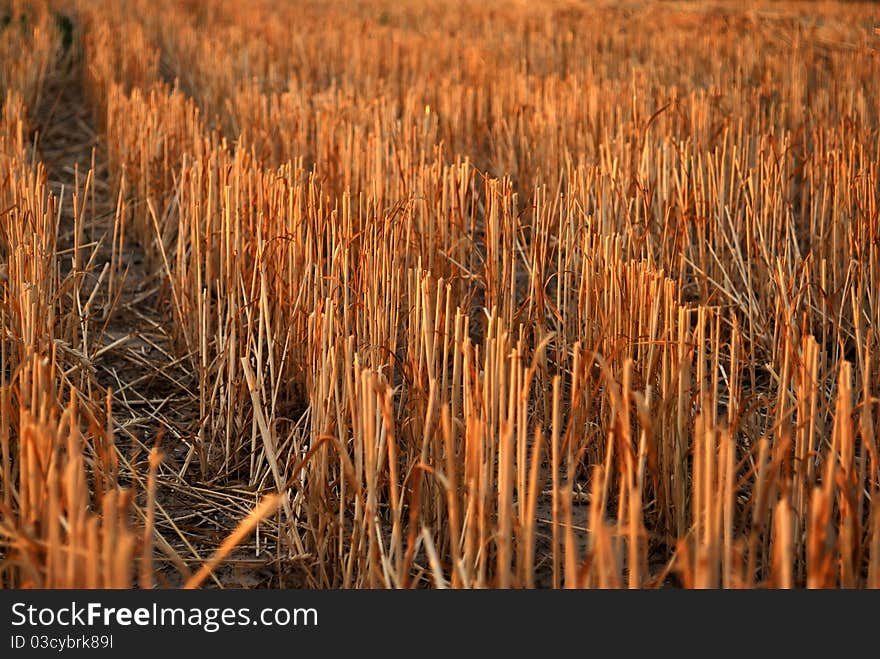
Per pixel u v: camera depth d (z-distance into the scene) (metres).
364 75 13.13
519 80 11.19
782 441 3.45
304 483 4.48
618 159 7.69
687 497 4.42
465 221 6.74
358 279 5.42
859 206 6.36
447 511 4.25
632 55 14.20
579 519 4.60
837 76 11.54
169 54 15.23
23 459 3.56
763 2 20.17
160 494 4.86
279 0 22.27
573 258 6.37
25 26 15.43
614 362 4.86
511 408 3.54
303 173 7.30
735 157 7.44
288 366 5.59
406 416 4.85
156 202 7.95
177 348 6.35
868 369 4.11
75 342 5.86
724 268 6.78
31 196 6.38
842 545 3.49
